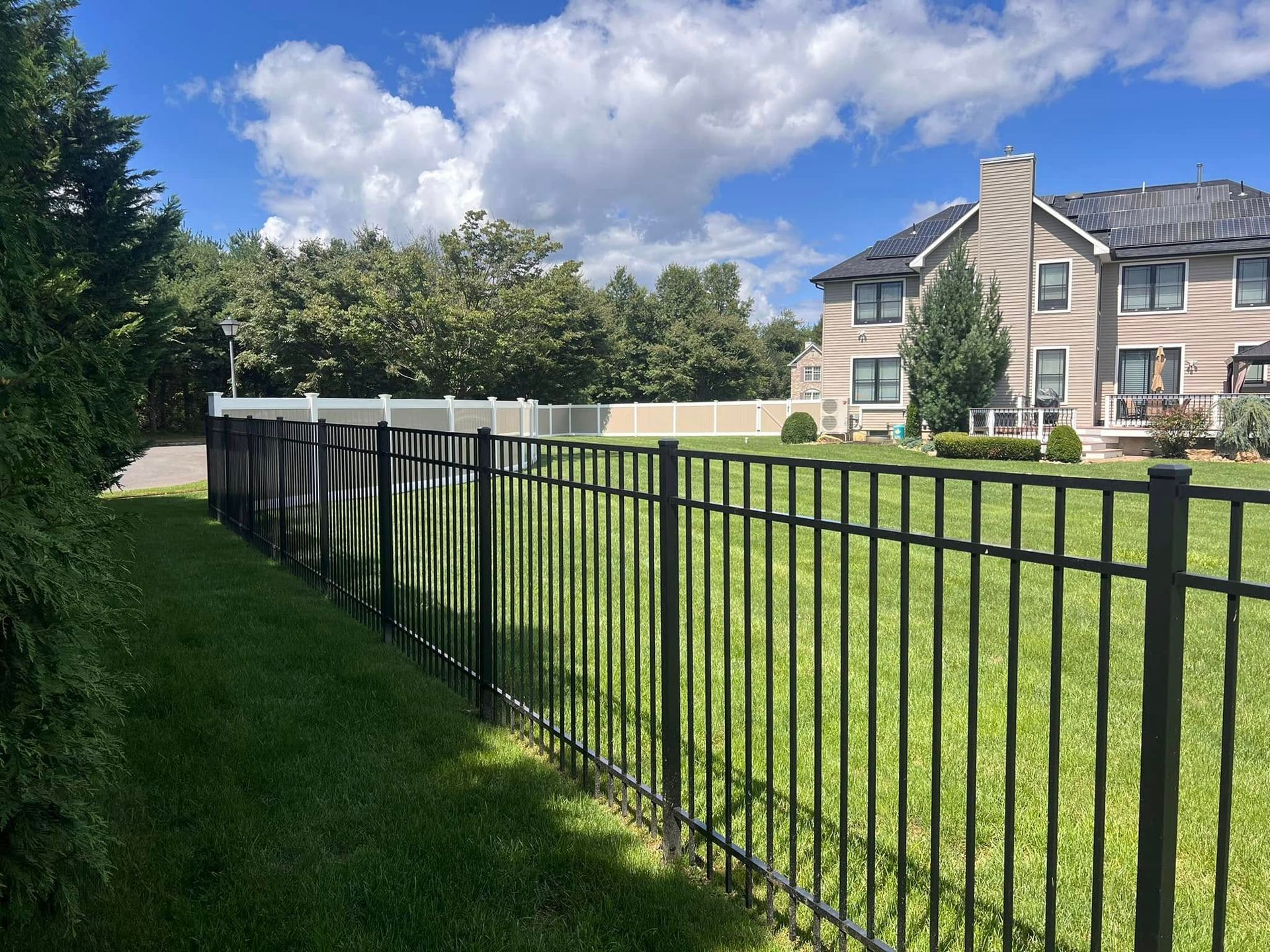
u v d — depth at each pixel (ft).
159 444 94.48
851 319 85.81
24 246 8.55
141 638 16.02
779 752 11.32
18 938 7.11
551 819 9.44
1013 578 5.35
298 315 104.68
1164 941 4.62
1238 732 11.90
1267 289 70.33
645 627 17.62
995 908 7.61
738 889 8.11
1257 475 49.19
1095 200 88.74
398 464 15.89
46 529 7.02
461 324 96.37
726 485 7.78
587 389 121.90
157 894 7.92
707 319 155.43
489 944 7.15
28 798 6.43
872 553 6.36
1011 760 5.49
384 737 11.70
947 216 90.89
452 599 13.99
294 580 21.66
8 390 7.39
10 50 8.90
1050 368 75.92
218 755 11.00
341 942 7.18
